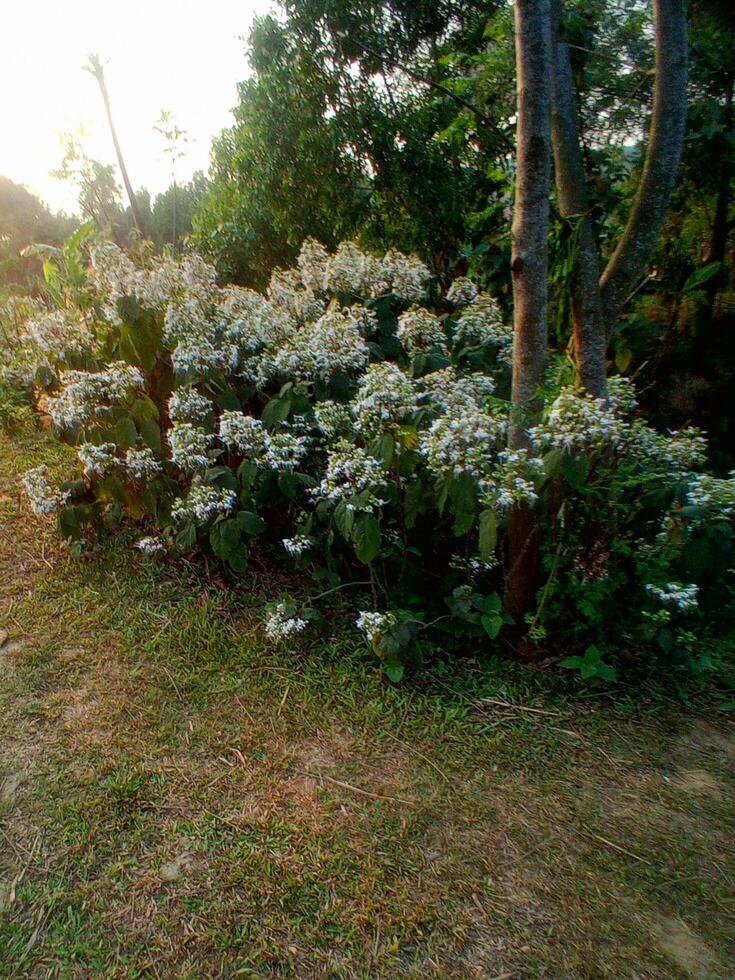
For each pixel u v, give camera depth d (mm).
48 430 4656
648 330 4383
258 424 2807
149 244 4441
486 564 2643
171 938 1629
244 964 1576
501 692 2535
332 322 3070
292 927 1661
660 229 2781
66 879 1766
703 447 2709
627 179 4914
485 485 2420
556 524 2523
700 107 4496
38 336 3447
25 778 2066
